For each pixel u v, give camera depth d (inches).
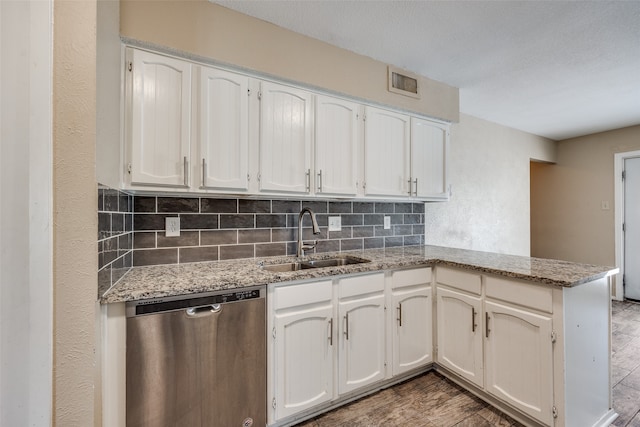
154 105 57.9
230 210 77.2
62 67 22.3
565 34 73.5
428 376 82.7
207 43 62.2
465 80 98.3
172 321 50.5
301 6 64.4
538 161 166.4
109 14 45.8
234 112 65.5
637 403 71.9
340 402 70.9
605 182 154.2
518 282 63.1
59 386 22.2
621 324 120.1
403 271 78.3
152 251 68.2
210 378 53.6
